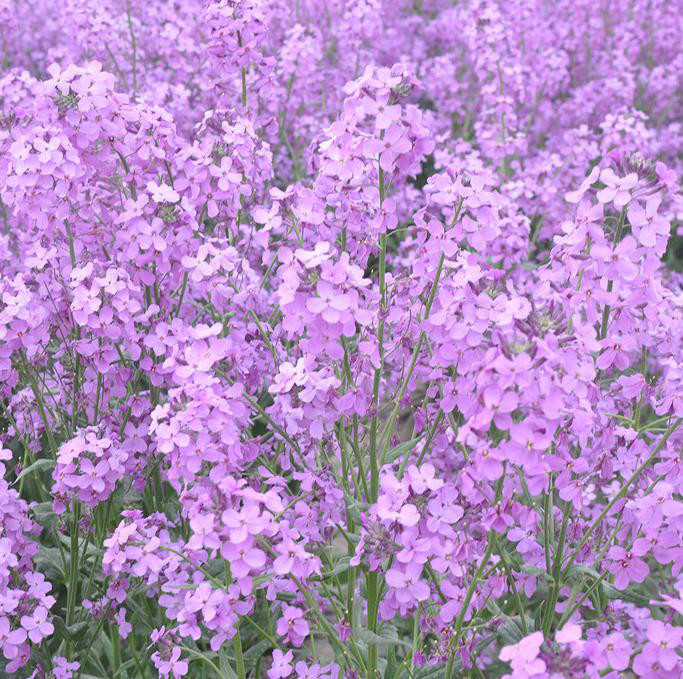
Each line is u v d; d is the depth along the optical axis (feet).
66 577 2.81
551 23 6.22
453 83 5.53
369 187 2.55
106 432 2.73
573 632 1.99
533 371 2.05
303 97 4.81
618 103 5.35
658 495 2.30
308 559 2.24
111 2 4.94
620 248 2.30
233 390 2.34
